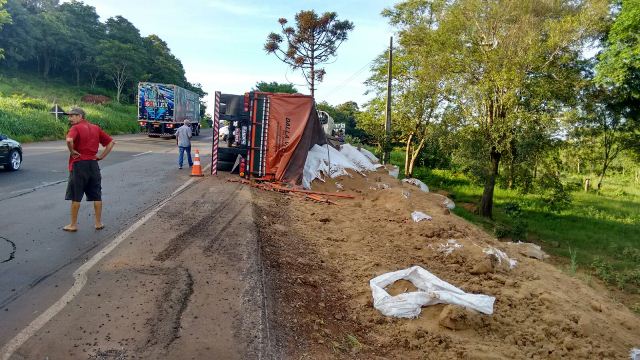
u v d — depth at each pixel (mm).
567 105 20141
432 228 9906
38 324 4152
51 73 70188
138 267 5637
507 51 18953
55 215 7965
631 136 29438
